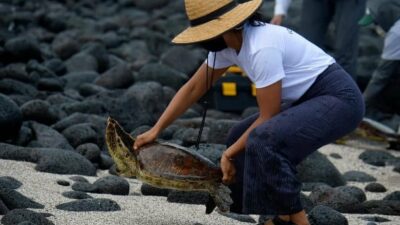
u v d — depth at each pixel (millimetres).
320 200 7359
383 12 10062
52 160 8016
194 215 6738
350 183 8695
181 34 5789
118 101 10305
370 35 18188
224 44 5750
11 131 8945
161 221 6441
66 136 9320
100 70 14562
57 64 13938
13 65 13500
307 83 5746
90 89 12297
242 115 10969
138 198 7246
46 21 18875
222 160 5785
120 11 22766
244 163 5793
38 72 12977
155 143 6082
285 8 11125
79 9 22047
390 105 11039
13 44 13961
